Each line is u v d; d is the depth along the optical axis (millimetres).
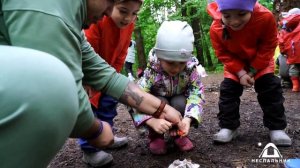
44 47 1171
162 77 2299
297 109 3322
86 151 2160
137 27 11234
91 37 2197
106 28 2203
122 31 2314
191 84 2312
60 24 1198
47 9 1182
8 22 1175
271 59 2494
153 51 2330
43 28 1169
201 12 9750
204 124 2922
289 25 4496
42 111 913
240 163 2117
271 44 2389
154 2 10578
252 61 2457
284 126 2432
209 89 4637
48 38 1175
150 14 11062
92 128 1414
